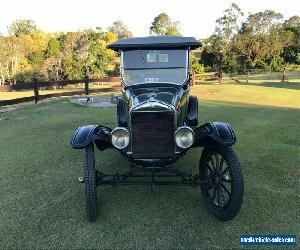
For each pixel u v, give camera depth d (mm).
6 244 3777
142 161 4410
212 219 4262
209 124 4512
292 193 4961
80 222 4219
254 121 10172
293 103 15461
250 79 29984
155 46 5297
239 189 3926
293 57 46750
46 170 6008
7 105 13039
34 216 4371
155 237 3889
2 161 6504
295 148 7176
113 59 37688
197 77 29297
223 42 41406
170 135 4320
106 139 4426
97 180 4262
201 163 4777
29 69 35875
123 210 4504
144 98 4641
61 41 39281
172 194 4965
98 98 15492
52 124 9844
